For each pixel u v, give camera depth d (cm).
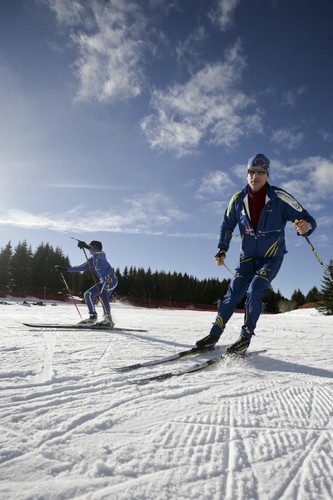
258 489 100
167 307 4188
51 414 147
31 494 92
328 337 495
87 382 196
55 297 3803
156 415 153
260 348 361
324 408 173
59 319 623
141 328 497
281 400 183
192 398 179
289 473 109
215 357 299
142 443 125
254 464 114
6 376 198
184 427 141
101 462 109
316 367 278
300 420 155
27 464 107
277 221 321
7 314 735
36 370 213
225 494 97
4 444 118
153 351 305
